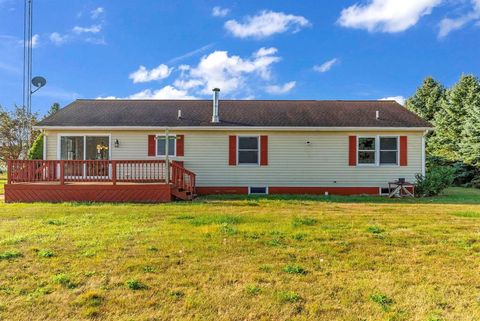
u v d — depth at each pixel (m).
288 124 14.45
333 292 4.00
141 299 3.79
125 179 12.44
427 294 3.95
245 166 14.69
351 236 6.39
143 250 5.42
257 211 9.27
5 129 23.62
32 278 4.31
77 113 15.30
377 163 14.55
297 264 4.89
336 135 14.64
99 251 5.36
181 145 14.55
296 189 14.66
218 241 5.97
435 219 8.14
